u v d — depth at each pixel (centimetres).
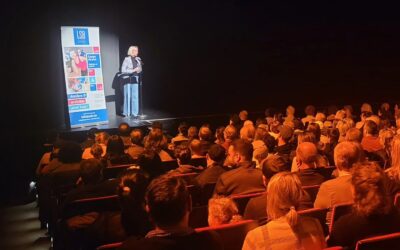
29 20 1127
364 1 1571
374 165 258
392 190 347
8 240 550
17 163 1050
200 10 1441
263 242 237
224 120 1320
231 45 1488
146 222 280
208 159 507
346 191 337
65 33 1080
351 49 1577
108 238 318
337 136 631
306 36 1542
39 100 1156
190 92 1464
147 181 290
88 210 365
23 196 799
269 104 1500
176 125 1248
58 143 623
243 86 1516
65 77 1086
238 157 439
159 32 1400
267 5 1502
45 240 541
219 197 311
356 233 252
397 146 376
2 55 1112
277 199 241
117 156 578
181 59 1439
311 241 238
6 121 1132
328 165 531
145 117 1264
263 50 1519
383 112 999
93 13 1181
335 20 1559
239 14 1484
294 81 1548
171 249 202
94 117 1135
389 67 1577
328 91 1571
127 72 1195
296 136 643
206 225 362
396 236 228
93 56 1122
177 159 538
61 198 426
